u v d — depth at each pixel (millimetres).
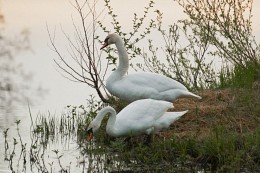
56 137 14570
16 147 13758
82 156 13219
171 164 12438
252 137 12734
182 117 14219
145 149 12734
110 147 13602
